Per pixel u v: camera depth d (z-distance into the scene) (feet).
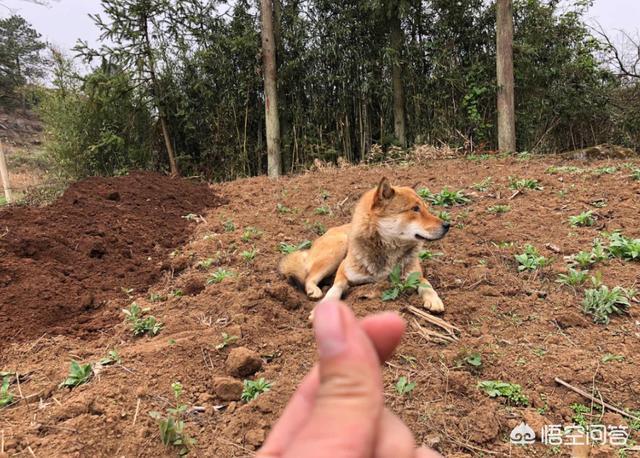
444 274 14.19
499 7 38.19
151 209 24.27
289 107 45.88
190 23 44.50
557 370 9.30
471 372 9.53
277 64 44.93
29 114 107.34
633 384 8.80
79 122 44.78
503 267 14.33
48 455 7.54
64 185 43.19
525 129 45.42
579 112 45.27
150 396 9.18
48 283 15.11
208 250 18.66
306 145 45.19
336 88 45.16
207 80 44.75
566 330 10.73
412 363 9.85
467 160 35.27
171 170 46.09
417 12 43.09
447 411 8.39
